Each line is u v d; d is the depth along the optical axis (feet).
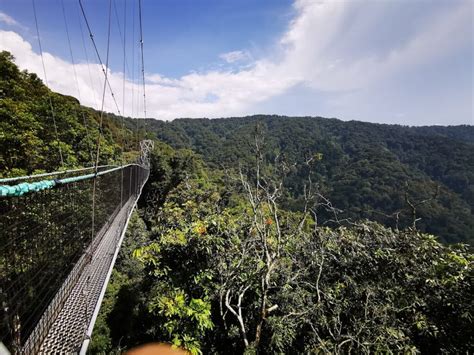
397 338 10.71
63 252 7.70
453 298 12.34
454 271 12.95
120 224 16.55
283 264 16.35
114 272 29.66
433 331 12.18
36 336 5.74
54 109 53.26
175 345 13.19
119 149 86.99
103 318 21.80
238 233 18.10
